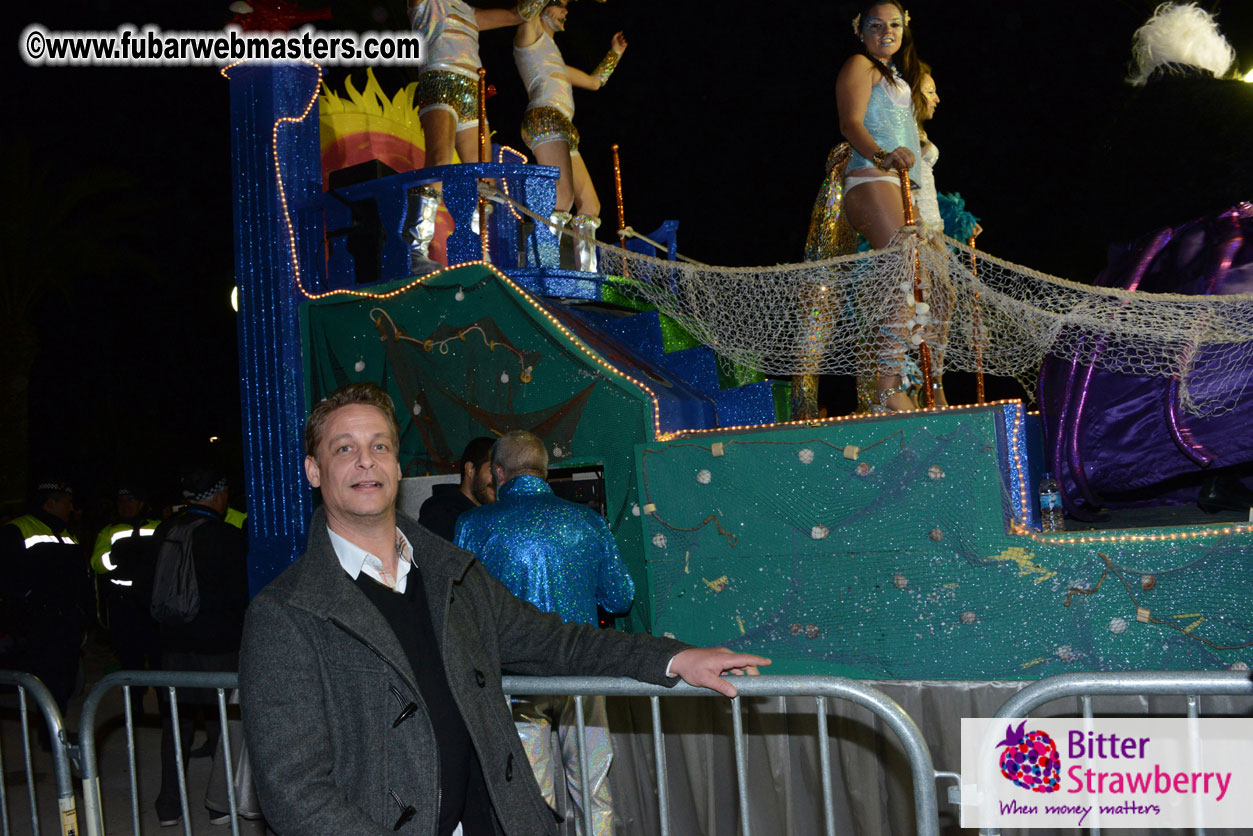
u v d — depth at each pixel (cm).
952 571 383
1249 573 342
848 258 467
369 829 197
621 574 402
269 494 565
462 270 513
